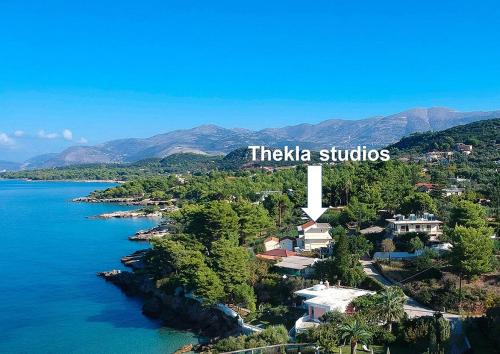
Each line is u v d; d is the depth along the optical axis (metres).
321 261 112.69
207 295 105.62
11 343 97.50
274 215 184.50
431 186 196.12
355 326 71.44
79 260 175.00
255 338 82.38
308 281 105.19
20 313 115.81
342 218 166.25
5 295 130.50
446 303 90.94
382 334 76.81
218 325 102.94
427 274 104.88
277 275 114.31
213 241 137.38
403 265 113.56
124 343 97.56
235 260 110.88
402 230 133.12
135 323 109.75
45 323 109.12
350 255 114.25
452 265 99.56
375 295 86.00
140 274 141.12
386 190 179.50
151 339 99.81
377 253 123.00
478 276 99.44
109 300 126.81
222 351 79.81
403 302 85.50
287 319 95.88
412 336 74.19
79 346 95.94
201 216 143.25
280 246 148.12
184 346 95.12
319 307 86.56
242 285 108.56
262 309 103.50
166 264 129.75
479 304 89.94
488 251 95.31
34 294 131.75
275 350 77.94
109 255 184.62
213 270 112.06
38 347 95.56
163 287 121.56
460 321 82.50
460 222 120.31
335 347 75.38
